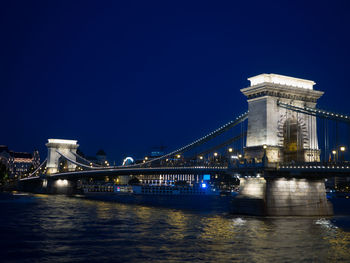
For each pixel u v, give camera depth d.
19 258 37.09
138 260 36.19
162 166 103.31
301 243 43.78
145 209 91.56
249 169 67.50
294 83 74.00
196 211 85.94
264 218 64.31
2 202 110.12
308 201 68.06
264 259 36.56
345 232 50.91
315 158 71.81
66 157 173.38
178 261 35.84
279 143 70.12
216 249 40.56
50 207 93.69
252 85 74.75
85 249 40.81
